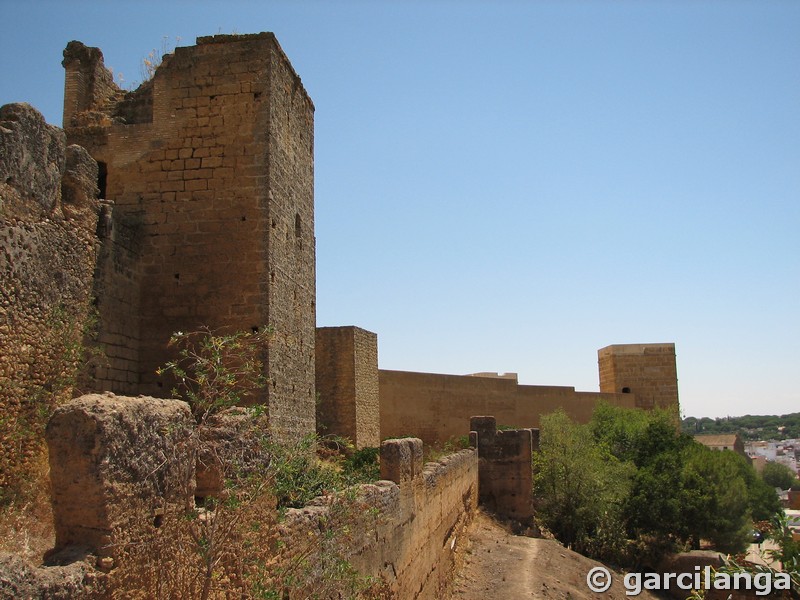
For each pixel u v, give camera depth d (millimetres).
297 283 17578
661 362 52281
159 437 6105
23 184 11297
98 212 13953
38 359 11383
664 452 31953
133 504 5672
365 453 24562
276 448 8305
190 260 15758
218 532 6711
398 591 12523
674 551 27750
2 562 4535
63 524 5402
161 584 5887
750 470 42531
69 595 4855
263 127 16062
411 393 38875
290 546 8258
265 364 15133
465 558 22000
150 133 16266
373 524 11047
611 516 29125
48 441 5461
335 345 30125
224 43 16375
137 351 15406
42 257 11703
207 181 15992
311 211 18953
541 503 30078
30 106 11562
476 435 29344
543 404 46844
